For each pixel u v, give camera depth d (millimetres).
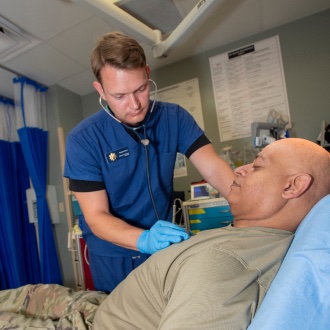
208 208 1922
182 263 681
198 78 2643
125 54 854
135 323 778
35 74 2600
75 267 2510
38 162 2666
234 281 567
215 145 2568
